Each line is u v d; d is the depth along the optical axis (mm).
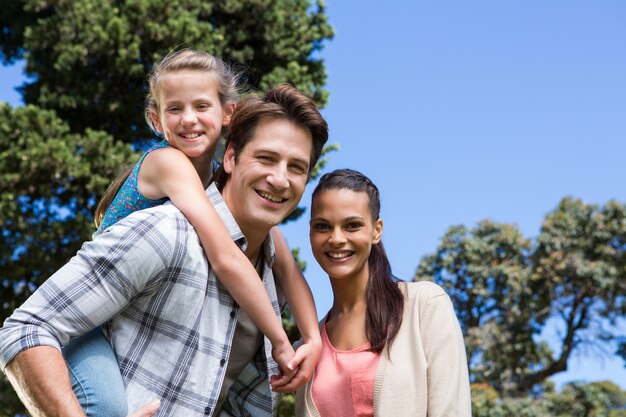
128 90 11500
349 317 2754
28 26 11828
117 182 2785
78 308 2025
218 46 11516
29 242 10641
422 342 2625
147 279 2096
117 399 2051
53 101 11234
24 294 11023
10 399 10258
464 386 2562
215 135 2770
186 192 2322
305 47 12359
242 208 2375
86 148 10617
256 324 2307
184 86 2736
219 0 11781
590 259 18656
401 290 2754
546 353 18859
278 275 2674
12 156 10195
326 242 2713
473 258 18938
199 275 2197
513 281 18500
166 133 2758
